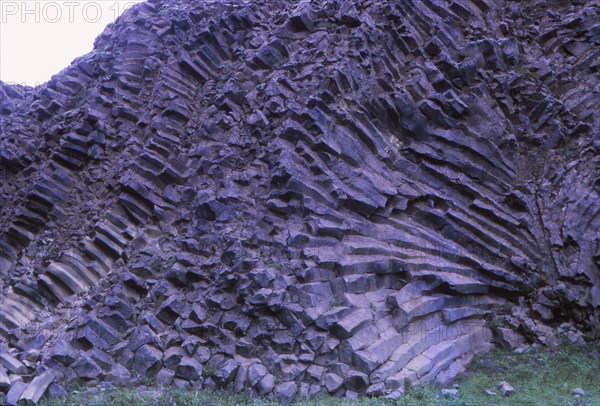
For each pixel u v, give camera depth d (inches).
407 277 528.4
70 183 640.4
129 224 582.9
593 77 652.1
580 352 508.4
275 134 593.3
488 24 699.4
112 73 718.5
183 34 740.7
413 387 456.4
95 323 485.7
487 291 554.9
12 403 416.5
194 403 425.7
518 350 518.3
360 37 634.8
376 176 578.9
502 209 585.3
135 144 637.9
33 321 527.8
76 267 554.3
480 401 430.9
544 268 558.3
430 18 673.6
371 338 480.4
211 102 665.6
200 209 558.9
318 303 486.3
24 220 614.5
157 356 467.8
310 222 527.5
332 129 577.3
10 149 688.4
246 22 730.2
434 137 605.9
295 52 666.8
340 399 441.7
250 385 448.1
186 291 518.0
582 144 612.4
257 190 563.5
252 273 491.8
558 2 729.0
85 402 423.2
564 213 571.2
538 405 420.8
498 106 639.1
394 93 608.4
